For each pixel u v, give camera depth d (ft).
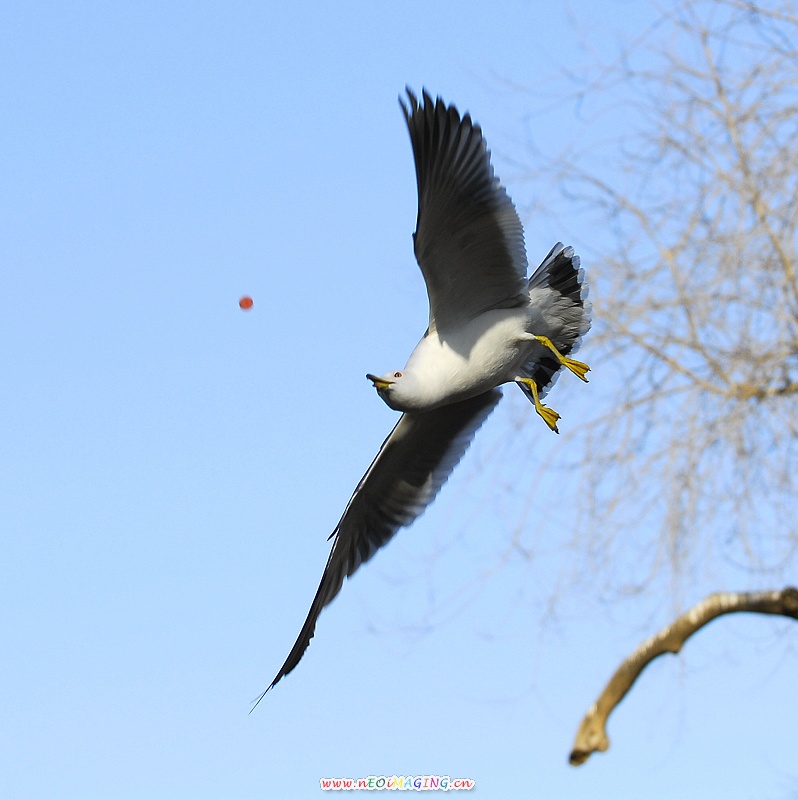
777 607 20.66
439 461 39.19
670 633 20.94
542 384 37.93
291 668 38.63
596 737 20.93
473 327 34.50
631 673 21.08
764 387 40.32
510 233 33.45
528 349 35.88
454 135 32.30
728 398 40.42
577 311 36.65
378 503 40.01
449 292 33.99
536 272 36.42
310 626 39.58
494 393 39.06
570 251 36.68
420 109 31.65
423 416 37.78
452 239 33.04
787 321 40.16
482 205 32.96
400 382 33.60
